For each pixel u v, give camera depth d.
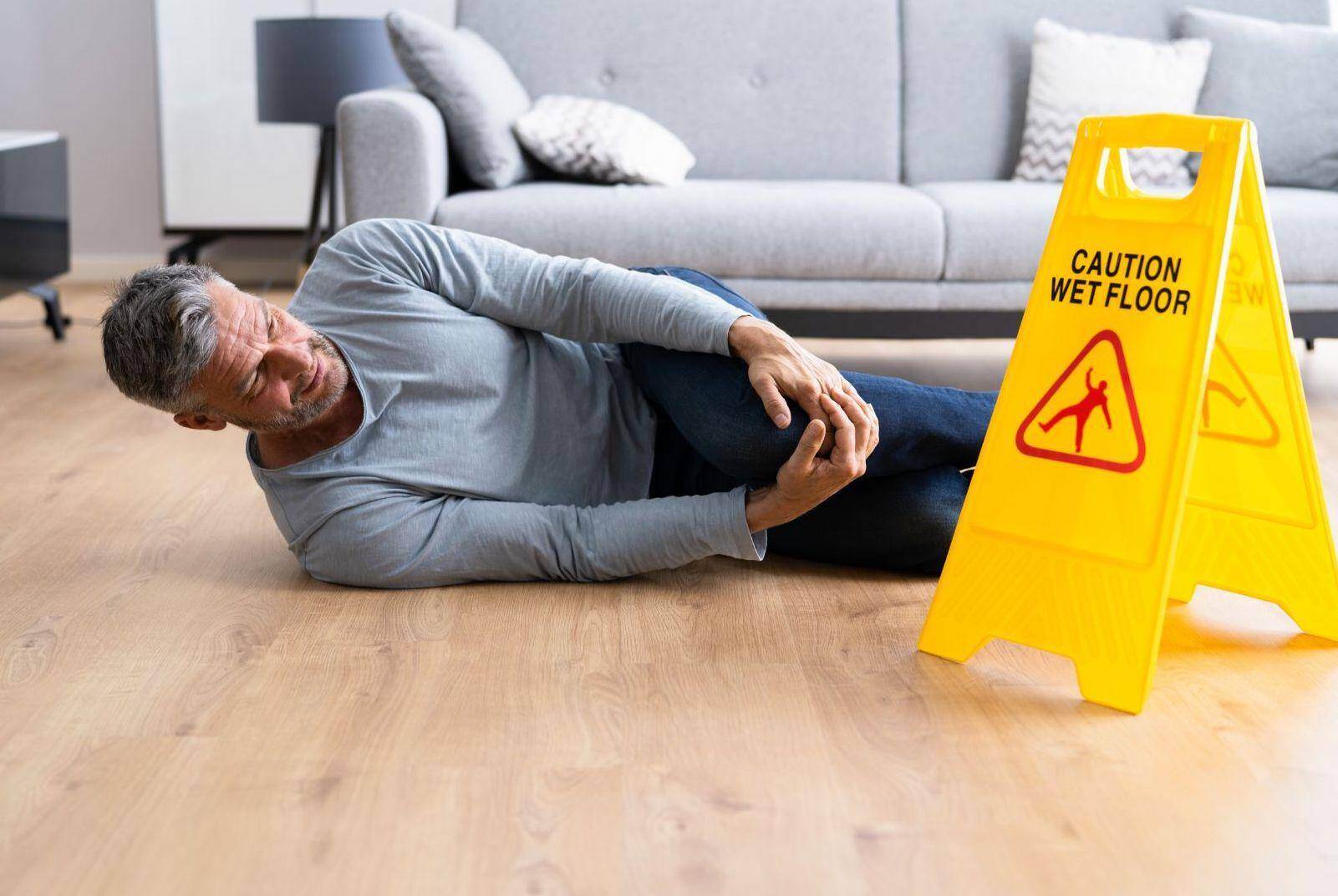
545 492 1.65
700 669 1.40
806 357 1.48
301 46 3.87
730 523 1.52
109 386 2.91
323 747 1.21
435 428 1.57
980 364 3.28
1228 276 1.44
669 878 1.02
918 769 1.18
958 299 2.72
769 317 2.73
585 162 2.87
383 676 1.37
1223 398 1.50
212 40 4.43
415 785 1.15
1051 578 1.36
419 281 1.61
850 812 1.11
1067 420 1.36
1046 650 1.36
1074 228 1.38
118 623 1.51
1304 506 1.48
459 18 3.24
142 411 2.67
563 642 1.46
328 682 1.35
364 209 2.65
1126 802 1.13
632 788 1.14
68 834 1.07
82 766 1.18
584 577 1.63
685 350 1.57
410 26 2.73
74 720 1.27
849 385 1.49
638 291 1.57
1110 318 1.34
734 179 3.24
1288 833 1.08
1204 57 3.12
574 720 1.27
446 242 1.63
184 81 4.45
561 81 3.21
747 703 1.31
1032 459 1.38
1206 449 1.54
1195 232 1.30
